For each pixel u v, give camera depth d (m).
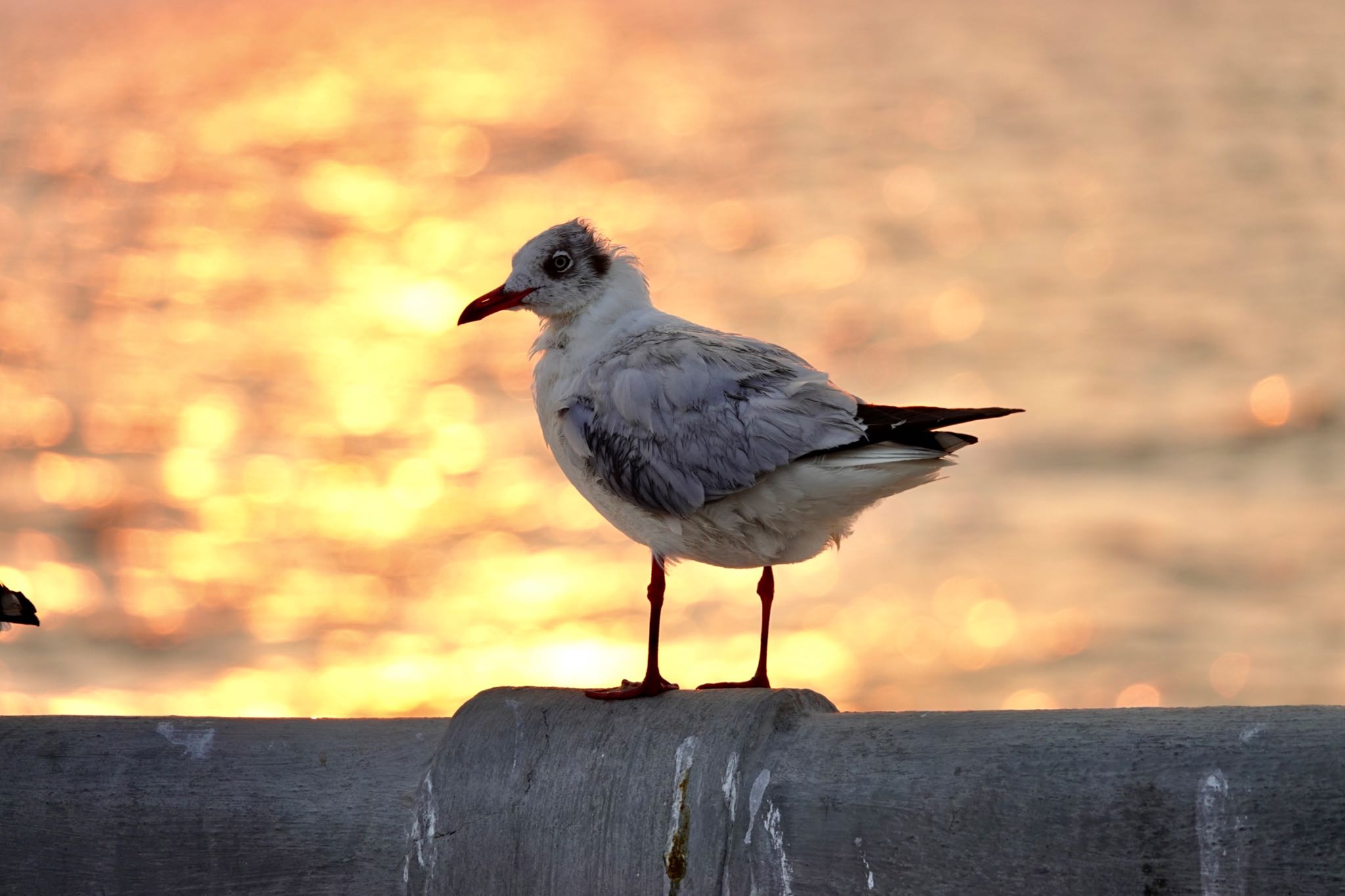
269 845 4.70
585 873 4.40
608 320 6.02
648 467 5.57
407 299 36.03
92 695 14.66
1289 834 3.82
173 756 4.82
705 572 17.38
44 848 4.83
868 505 5.49
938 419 5.30
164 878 4.77
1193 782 3.91
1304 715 3.97
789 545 5.61
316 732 4.84
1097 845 3.96
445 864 4.55
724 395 5.52
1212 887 3.87
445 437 23.67
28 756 4.88
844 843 4.18
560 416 5.82
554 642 15.61
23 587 17.48
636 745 4.45
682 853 4.31
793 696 4.50
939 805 4.09
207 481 21.53
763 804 4.26
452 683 14.72
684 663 15.13
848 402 5.44
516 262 6.08
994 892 4.03
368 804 4.66
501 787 4.54
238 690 14.74
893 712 4.36
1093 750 4.02
